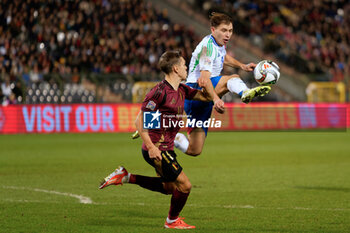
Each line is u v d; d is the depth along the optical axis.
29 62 91.12
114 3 108.19
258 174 41.44
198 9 124.50
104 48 99.12
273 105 91.81
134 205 28.34
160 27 109.69
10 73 86.25
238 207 27.94
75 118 85.19
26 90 84.19
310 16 130.38
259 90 24.75
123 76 87.69
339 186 35.47
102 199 30.14
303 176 40.34
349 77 112.06
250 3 127.56
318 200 30.08
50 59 93.81
